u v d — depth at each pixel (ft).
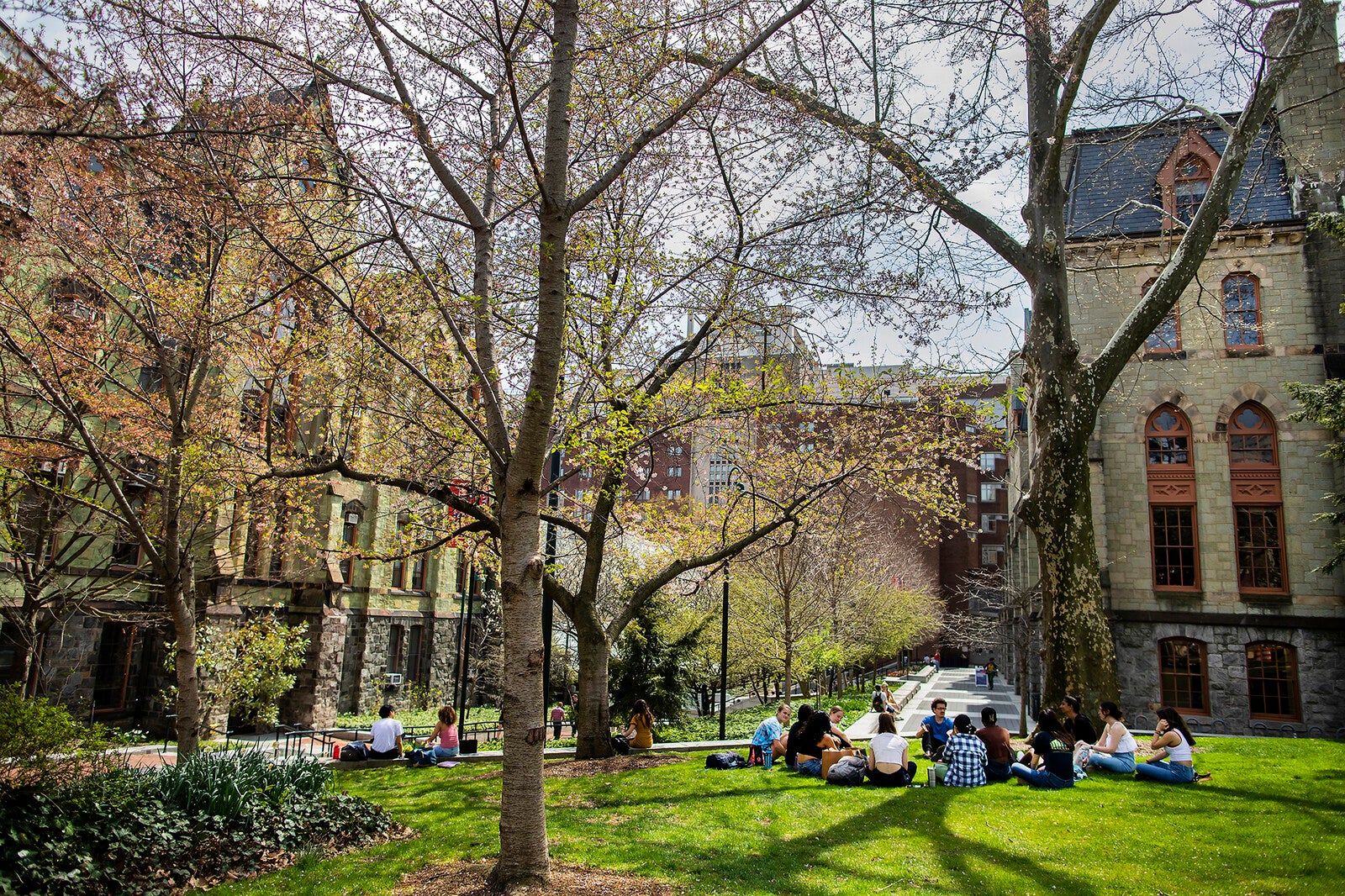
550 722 87.45
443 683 130.00
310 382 45.29
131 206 39.29
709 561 49.78
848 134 39.04
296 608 100.73
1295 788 36.86
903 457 48.75
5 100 25.49
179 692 41.24
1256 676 78.59
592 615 51.16
